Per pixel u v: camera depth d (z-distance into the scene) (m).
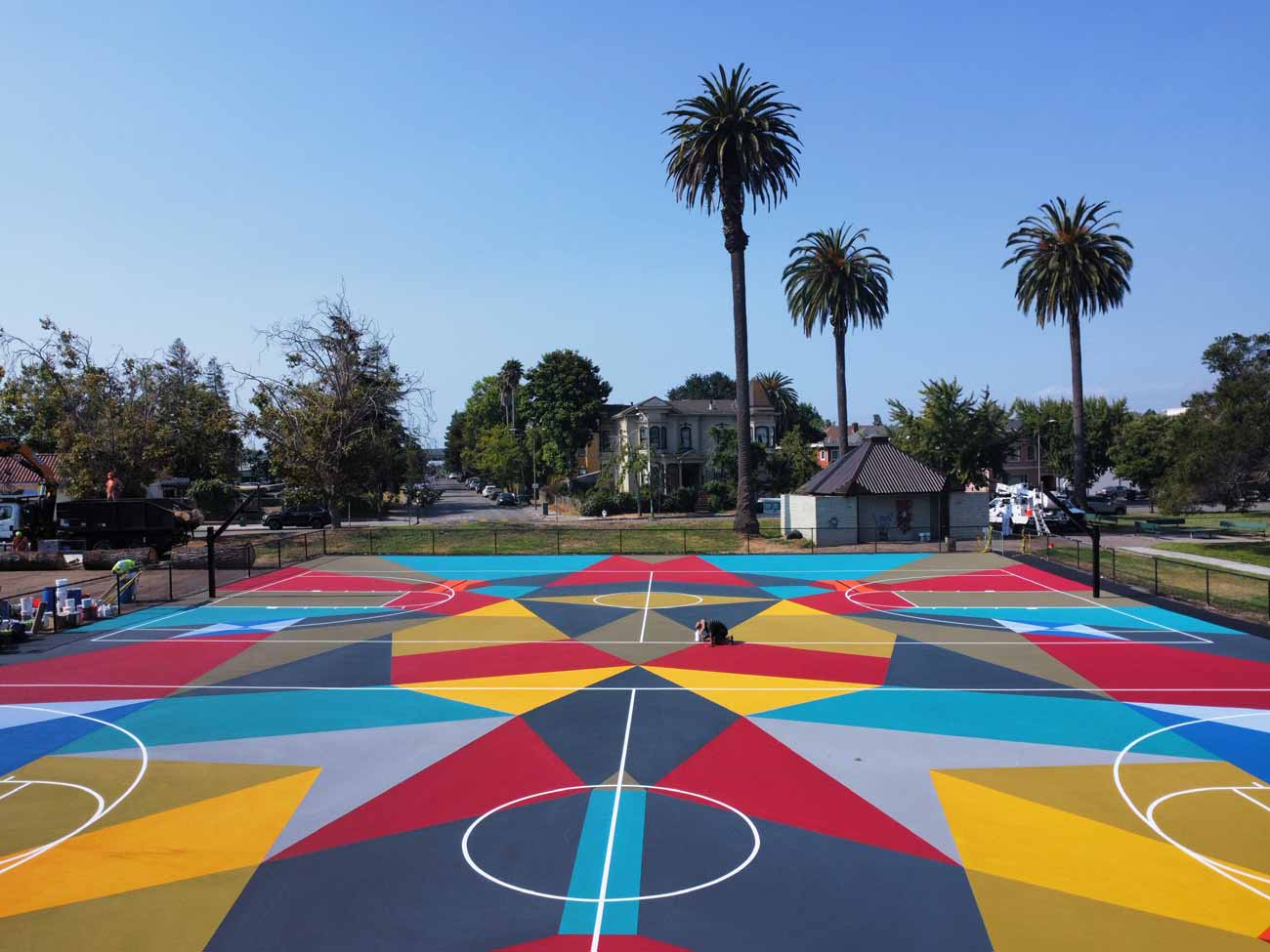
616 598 36.03
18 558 43.59
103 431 58.22
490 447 119.06
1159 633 28.88
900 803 14.82
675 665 24.55
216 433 73.94
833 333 73.12
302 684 22.59
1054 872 12.34
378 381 63.78
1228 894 11.70
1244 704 20.61
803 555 50.09
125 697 21.47
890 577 41.56
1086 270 64.19
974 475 65.00
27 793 15.34
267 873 12.35
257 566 46.16
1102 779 15.90
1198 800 14.94
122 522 47.62
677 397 184.75
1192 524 65.06
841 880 12.10
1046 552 49.31
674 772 16.25
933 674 23.53
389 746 17.80
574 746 17.73
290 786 15.64
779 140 56.47
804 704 20.70
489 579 41.62
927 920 11.03
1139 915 11.16
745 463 58.22
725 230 56.66
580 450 125.25
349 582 40.75
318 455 60.06
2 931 10.77
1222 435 46.06
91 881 12.12
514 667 24.38
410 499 88.00
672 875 12.24
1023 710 20.22
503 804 14.80
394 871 12.39
